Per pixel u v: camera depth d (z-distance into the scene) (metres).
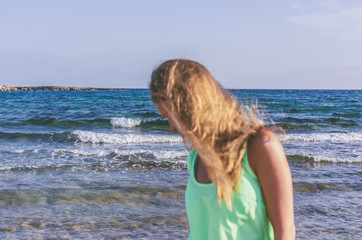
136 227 4.83
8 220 4.98
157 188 6.54
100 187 6.58
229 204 1.21
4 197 5.88
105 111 27.73
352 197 6.31
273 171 1.17
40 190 6.31
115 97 59.66
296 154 9.96
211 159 1.19
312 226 4.91
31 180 7.03
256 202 1.22
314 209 5.62
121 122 18.91
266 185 1.19
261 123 1.25
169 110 1.24
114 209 5.51
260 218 1.23
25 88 173.00
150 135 14.98
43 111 27.44
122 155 9.59
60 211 5.37
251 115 1.27
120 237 4.50
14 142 12.71
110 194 6.15
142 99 51.38
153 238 4.48
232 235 1.25
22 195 6.00
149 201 5.90
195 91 1.20
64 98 55.69
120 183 6.90
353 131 17.48
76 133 13.75
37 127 17.61
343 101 48.16
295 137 13.88
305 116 24.92
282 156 1.19
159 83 1.25
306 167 8.67
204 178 1.31
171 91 1.21
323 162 9.20
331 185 7.00
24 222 4.92
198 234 1.34
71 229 4.73
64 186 6.62
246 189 1.20
